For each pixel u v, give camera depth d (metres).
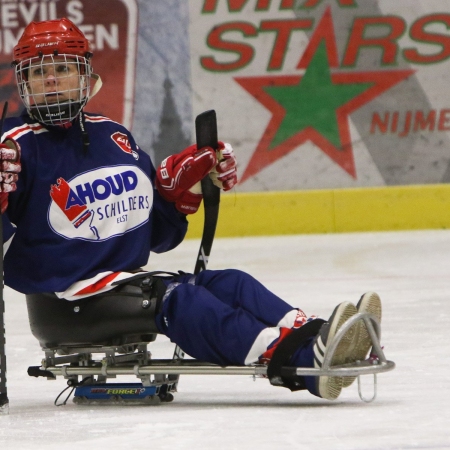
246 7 33.28
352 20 33.22
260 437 7.56
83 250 9.48
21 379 11.78
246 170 33.50
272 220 32.28
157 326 9.17
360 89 33.25
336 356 8.56
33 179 9.49
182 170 9.94
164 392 9.55
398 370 11.21
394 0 33.12
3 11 32.56
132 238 9.75
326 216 32.34
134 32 33.25
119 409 9.27
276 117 33.41
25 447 7.53
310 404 9.23
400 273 21.80
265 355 8.77
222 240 31.30
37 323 9.62
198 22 33.28
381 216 32.38
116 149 9.92
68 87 9.50
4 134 9.52
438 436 7.45
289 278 21.66
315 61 33.25
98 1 33.09
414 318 15.58
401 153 33.31
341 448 7.09
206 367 9.02
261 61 33.31
